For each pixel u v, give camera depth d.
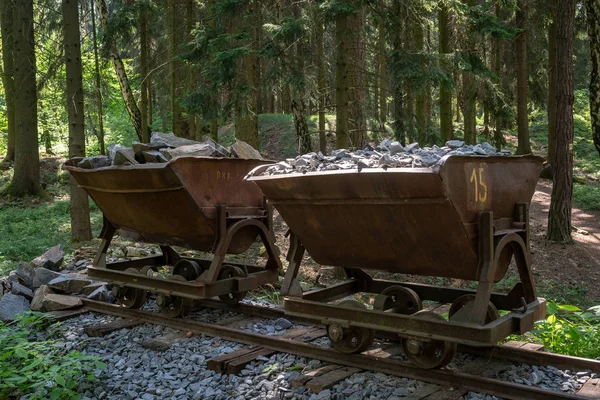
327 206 5.02
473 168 4.45
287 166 5.24
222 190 6.53
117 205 7.08
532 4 20.98
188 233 6.67
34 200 19.61
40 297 7.38
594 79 14.54
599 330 5.83
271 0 13.82
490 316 5.03
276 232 14.16
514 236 4.79
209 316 6.92
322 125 19.80
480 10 13.66
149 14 19.89
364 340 5.03
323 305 5.21
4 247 12.76
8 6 20.77
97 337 6.32
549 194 20.80
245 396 4.67
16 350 4.84
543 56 25.34
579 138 31.59
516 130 32.72
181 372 5.24
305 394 4.58
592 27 14.30
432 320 4.57
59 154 28.86
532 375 4.61
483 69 13.41
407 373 4.76
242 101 12.88
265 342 5.62
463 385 4.47
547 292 12.06
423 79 11.85
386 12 11.99
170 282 6.48
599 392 4.25
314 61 14.27
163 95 25.62
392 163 4.47
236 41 12.71
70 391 4.68
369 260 5.25
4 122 28.94
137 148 6.62
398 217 4.65
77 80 13.14
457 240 4.50
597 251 14.50
